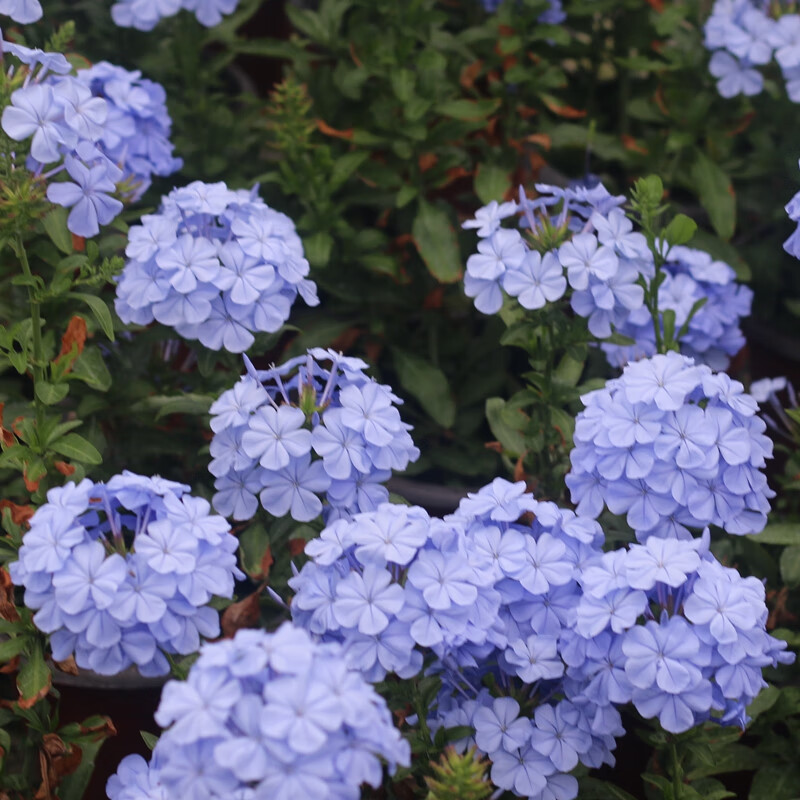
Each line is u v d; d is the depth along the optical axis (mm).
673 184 1669
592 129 1604
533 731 1244
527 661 1246
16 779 1300
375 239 1547
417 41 1626
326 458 1266
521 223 1414
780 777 1370
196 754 1138
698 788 1317
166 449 1457
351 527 1232
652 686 1218
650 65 1630
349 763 1133
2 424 1344
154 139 1458
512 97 1619
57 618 1206
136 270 1330
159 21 1626
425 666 1243
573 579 1258
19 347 1388
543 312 1357
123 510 1298
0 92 1272
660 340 1385
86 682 1371
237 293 1314
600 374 1515
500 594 1240
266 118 1645
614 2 1648
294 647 1143
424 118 1558
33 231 1355
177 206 1344
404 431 1291
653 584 1217
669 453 1263
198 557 1222
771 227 1685
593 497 1289
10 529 1290
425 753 1245
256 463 1276
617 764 1362
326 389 1289
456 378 1602
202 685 1136
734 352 1486
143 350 1439
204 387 1436
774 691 1335
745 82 1572
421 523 1226
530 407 1444
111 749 1392
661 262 1361
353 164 1538
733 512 1273
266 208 1374
